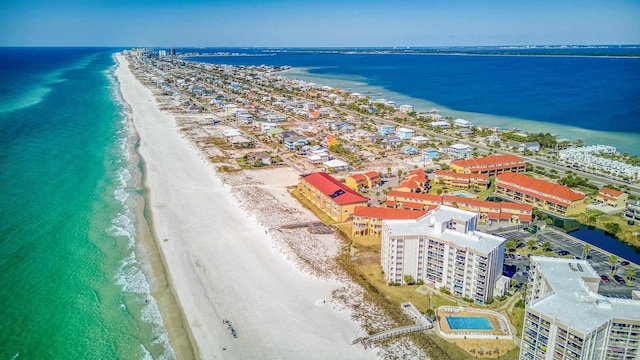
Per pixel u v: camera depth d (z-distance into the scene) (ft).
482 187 574.15
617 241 435.53
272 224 454.40
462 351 280.51
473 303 328.70
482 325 304.30
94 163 650.84
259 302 330.34
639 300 252.83
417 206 486.38
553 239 437.58
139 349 283.38
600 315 238.48
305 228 448.65
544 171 648.38
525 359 257.34
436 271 345.92
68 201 507.30
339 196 475.31
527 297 314.55
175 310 321.93
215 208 498.28
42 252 393.91
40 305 322.75
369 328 301.02
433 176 609.83
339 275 364.38
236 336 295.28
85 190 543.39
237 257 393.50
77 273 363.97
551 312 241.96
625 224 473.26
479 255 315.78
